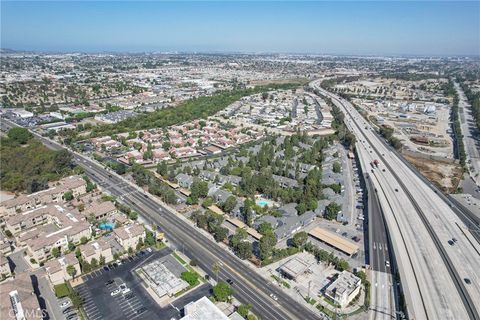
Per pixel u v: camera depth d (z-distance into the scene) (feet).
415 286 544.21
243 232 650.02
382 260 612.70
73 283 547.90
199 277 565.53
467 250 646.33
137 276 567.59
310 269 591.78
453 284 553.23
